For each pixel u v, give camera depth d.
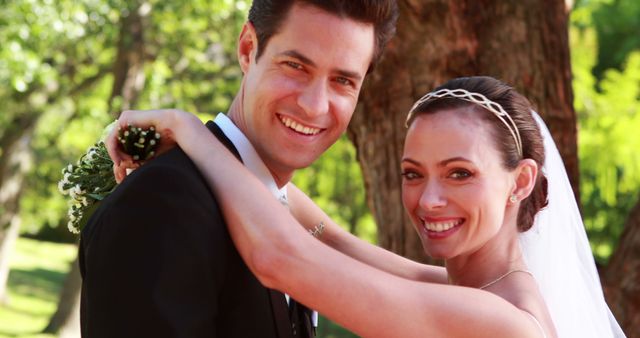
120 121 2.41
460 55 4.12
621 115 9.02
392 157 4.28
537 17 4.15
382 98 4.23
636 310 4.88
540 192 2.64
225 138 2.40
